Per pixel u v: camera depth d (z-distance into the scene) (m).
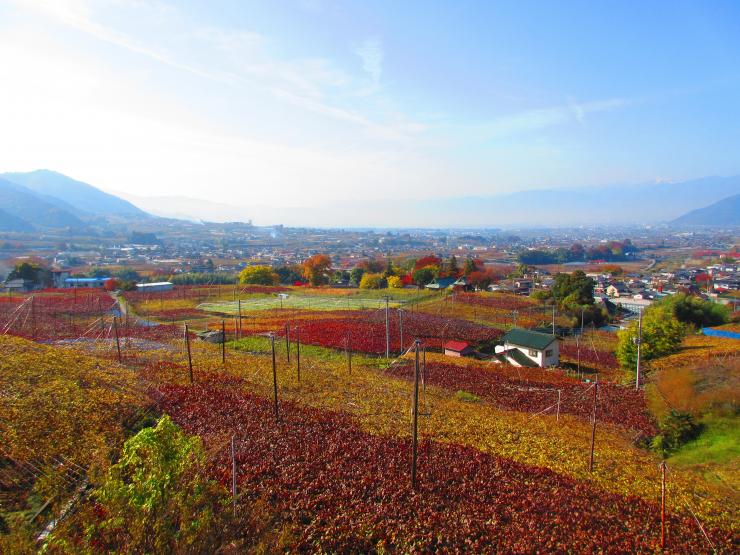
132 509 14.83
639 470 31.38
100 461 20.16
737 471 30.56
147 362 51.16
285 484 26.30
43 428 27.34
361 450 31.36
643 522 24.67
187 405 37.50
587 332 87.50
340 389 46.03
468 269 157.00
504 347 65.50
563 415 42.53
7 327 67.75
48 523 18.98
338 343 69.62
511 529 23.33
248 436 32.47
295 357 60.91
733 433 35.47
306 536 21.89
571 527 23.81
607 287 157.75
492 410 43.31
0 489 21.45
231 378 46.28
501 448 33.62
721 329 78.31
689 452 34.69
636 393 48.66
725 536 23.62
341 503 24.81
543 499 26.38
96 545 14.77
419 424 37.38
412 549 21.34
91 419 30.03
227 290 133.75
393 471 28.64
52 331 69.12
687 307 86.56
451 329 80.56
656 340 56.25
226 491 23.67
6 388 32.34
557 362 63.25
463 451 32.31
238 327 78.19
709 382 43.72
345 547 21.42
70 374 37.62
